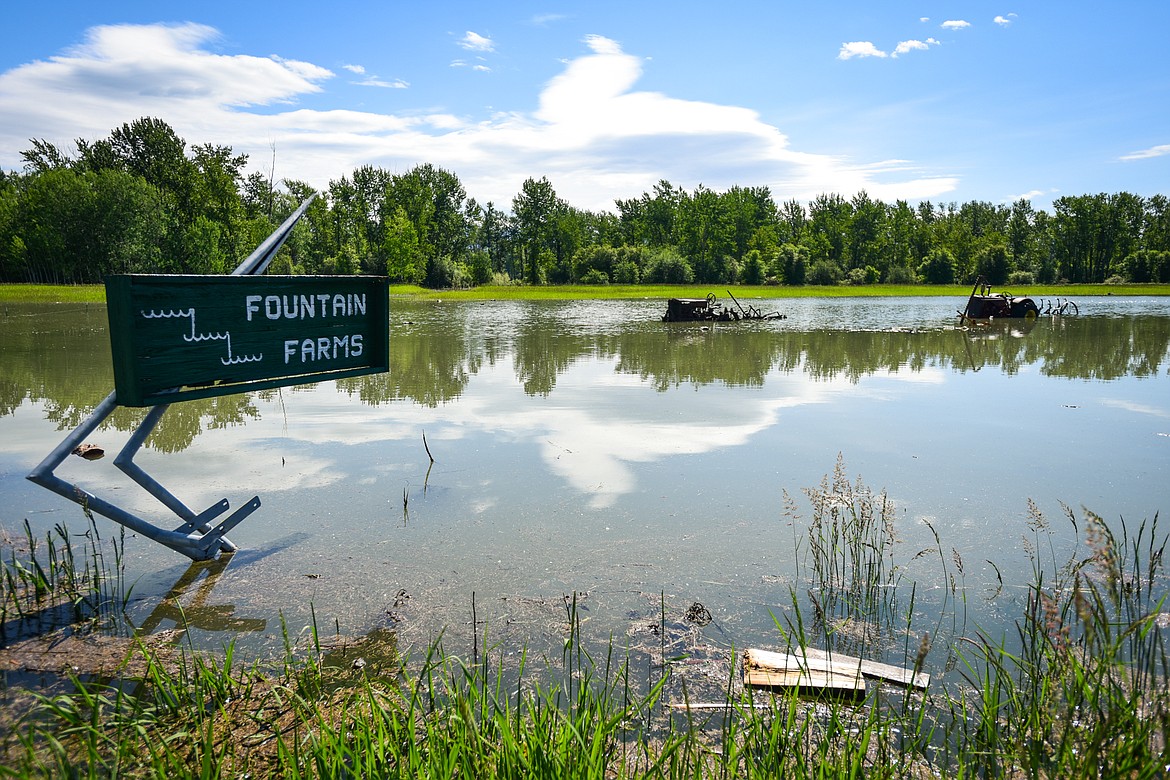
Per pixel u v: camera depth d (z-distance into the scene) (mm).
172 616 4480
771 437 9289
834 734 3131
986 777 2990
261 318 4750
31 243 62500
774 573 5258
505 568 5262
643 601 4793
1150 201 113625
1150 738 3006
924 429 9805
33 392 12125
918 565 5430
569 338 23672
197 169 69812
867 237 109625
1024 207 123812
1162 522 6328
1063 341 22875
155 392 4309
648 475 7594
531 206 94500
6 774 2717
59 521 6113
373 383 13664
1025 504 6801
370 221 86375
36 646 4055
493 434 9344
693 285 88000
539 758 2688
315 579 5035
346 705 3098
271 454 8273
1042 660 3977
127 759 2924
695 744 3113
